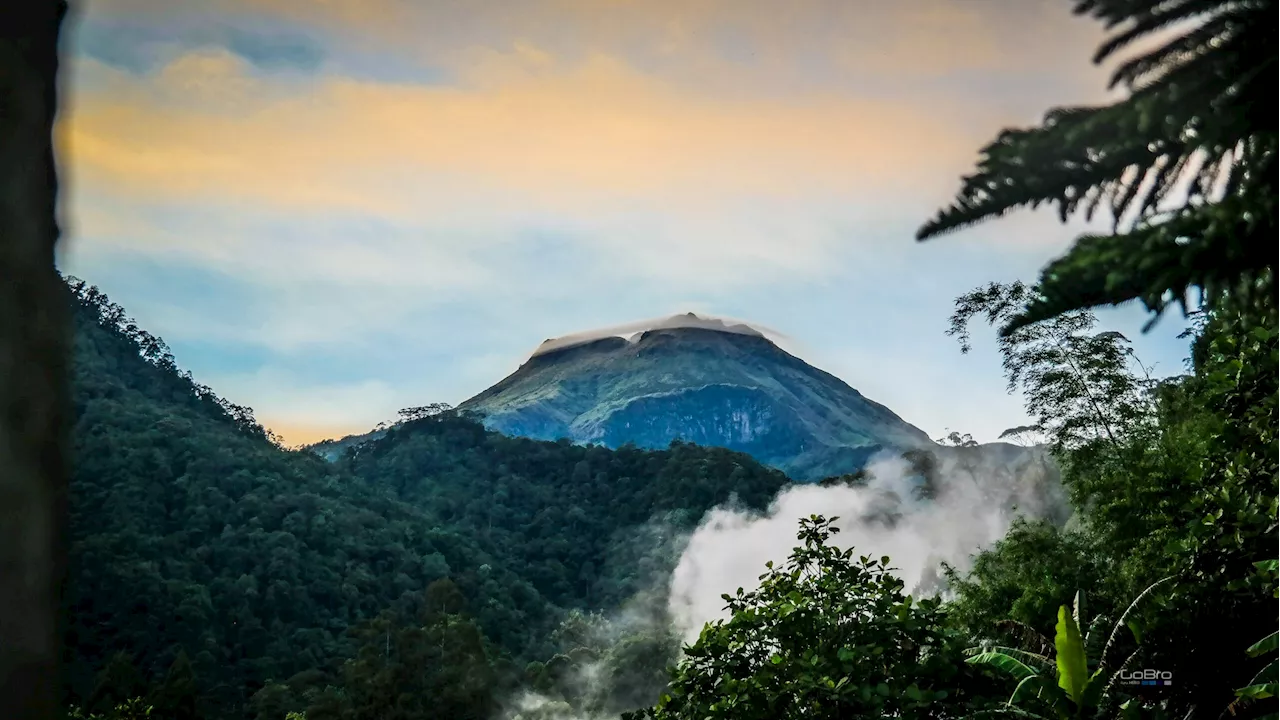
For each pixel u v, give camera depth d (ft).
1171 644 35.88
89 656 190.70
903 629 38.75
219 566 235.40
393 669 166.61
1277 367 30.91
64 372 4.06
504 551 316.60
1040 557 59.88
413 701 164.86
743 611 40.68
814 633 38.99
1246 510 32.68
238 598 221.46
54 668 3.91
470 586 269.64
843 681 35.12
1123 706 34.01
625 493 346.13
